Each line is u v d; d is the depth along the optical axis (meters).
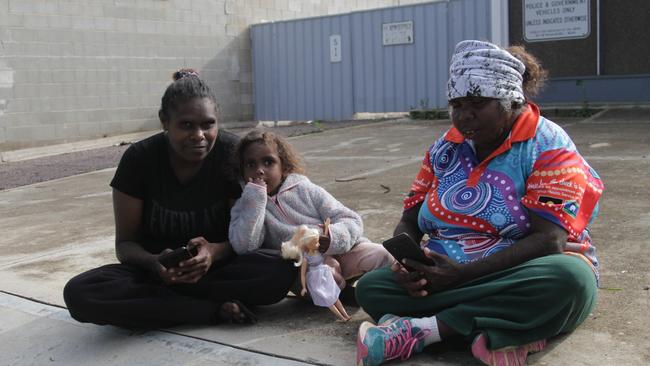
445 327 2.50
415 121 12.34
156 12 13.60
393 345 2.49
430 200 2.82
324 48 14.50
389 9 13.48
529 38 11.66
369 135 10.70
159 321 3.08
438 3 12.86
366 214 5.18
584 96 11.30
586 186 2.58
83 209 6.45
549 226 2.51
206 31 14.59
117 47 13.02
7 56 11.50
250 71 15.59
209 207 3.26
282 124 15.37
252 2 15.47
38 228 5.70
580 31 11.21
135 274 3.12
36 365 2.90
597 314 2.92
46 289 3.89
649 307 2.95
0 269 4.38
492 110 2.54
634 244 3.88
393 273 2.67
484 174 2.67
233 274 3.14
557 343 2.65
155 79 13.68
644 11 10.73
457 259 2.66
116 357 2.90
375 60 13.84
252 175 3.19
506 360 2.43
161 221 3.27
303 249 3.04
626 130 8.66
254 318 3.12
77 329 3.27
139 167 3.20
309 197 3.24
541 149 2.58
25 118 11.79
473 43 2.56
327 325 3.07
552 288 2.39
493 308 2.44
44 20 11.92
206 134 3.05
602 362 2.47
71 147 12.35
